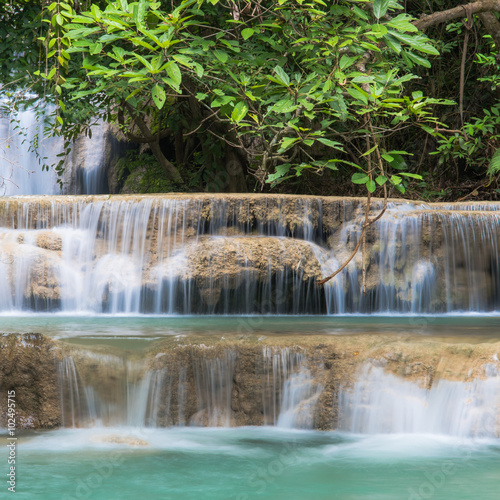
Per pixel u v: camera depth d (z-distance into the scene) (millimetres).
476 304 9883
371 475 4523
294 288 9266
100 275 9344
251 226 9906
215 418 5746
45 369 5676
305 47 6977
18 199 10016
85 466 4758
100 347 5797
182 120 15297
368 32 6188
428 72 15297
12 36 12000
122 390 5727
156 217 9633
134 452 5070
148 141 16359
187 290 9188
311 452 5031
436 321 8047
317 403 5617
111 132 18844
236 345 5777
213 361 5758
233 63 7426
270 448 5145
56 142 19109
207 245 9164
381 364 5523
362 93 6102
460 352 5402
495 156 12094
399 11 12695
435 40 14656
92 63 6492
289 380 5688
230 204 9789
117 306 9266
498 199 14797
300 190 15695
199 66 6078
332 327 7125
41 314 9016
